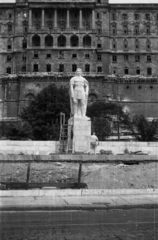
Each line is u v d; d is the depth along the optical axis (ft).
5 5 459.32
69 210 47.11
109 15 463.83
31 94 411.95
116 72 455.63
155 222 39.65
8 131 228.63
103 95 428.97
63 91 314.35
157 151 112.88
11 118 416.26
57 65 431.02
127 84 438.40
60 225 38.52
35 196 55.67
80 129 91.25
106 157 76.79
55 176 65.41
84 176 65.26
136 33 464.24
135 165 73.05
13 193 55.57
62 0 443.73
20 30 450.30
